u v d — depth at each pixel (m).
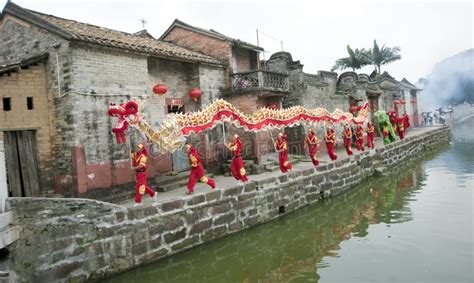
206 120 11.69
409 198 14.23
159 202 9.44
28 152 10.80
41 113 10.98
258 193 12.12
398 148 22.94
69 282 7.72
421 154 26.27
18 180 10.54
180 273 9.15
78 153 10.53
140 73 12.54
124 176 11.71
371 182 18.08
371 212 12.89
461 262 8.23
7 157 10.34
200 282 8.57
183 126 11.00
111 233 8.39
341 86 26.66
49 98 11.12
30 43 11.57
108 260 8.31
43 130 11.02
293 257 9.59
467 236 9.74
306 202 14.25
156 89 12.62
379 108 30.36
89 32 12.16
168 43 17.45
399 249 9.25
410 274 7.83
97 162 11.01
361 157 18.58
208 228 10.42
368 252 9.26
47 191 11.06
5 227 6.89
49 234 7.59
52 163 11.16
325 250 9.78
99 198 10.98
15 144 10.55
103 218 8.30
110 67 11.55
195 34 18.52
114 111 9.44
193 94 13.73
